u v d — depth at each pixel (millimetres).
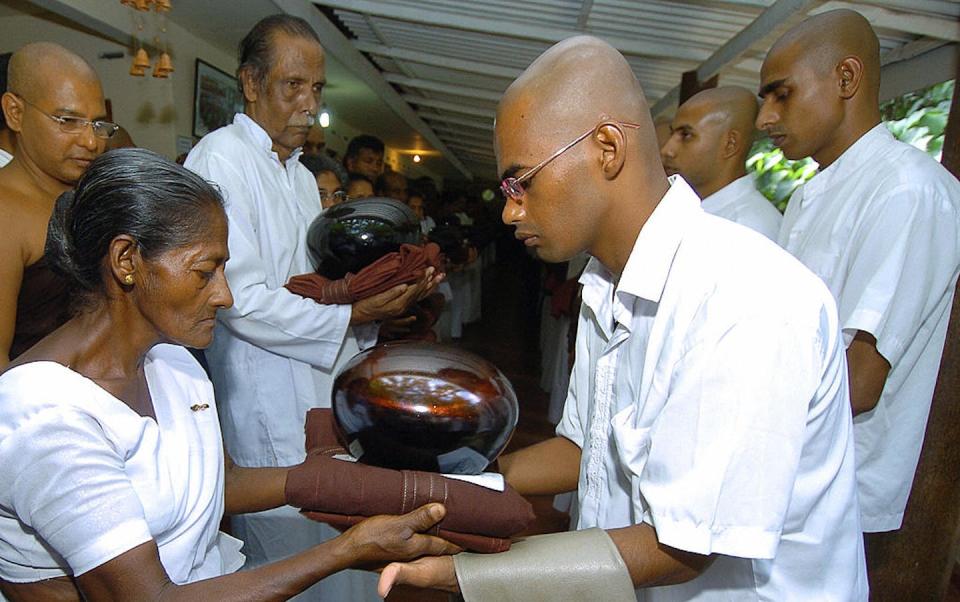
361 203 1992
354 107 8727
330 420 1230
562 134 983
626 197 1023
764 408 858
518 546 963
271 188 2023
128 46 4906
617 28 3693
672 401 910
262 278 1879
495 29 4180
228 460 1242
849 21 1773
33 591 931
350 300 1927
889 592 2033
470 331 8070
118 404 893
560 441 1376
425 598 2500
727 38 3488
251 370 1984
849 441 1048
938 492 1949
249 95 2037
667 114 4973
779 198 4488
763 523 854
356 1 4457
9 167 1632
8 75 1576
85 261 871
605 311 1214
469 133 10656
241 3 4629
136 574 820
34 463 813
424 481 938
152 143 5066
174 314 894
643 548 934
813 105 1801
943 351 1920
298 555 905
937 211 1622
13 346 1552
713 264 967
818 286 938
